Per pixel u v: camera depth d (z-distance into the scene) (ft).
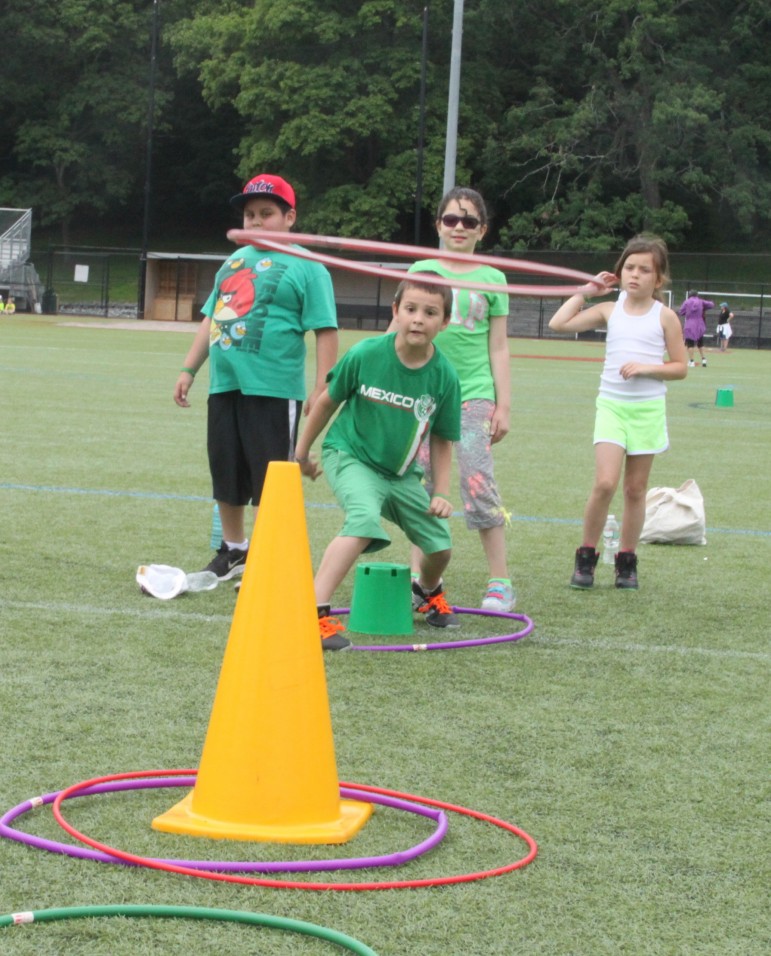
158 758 13.87
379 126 197.77
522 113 200.95
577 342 166.81
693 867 11.54
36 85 226.99
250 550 12.16
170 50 228.22
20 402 56.49
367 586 20.36
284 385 22.18
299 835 11.73
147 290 186.50
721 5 204.95
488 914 10.41
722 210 211.61
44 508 30.37
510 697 16.71
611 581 25.12
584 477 40.55
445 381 19.54
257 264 22.43
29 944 9.61
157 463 39.22
